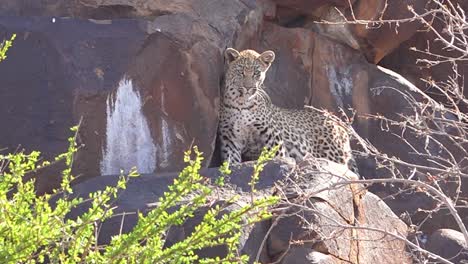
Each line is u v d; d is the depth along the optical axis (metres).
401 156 17.16
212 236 8.45
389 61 19.16
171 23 14.48
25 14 14.47
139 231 8.24
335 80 17.30
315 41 17.12
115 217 11.90
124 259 8.38
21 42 13.51
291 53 16.97
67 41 13.61
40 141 13.28
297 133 16.80
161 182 12.98
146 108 13.91
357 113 17.30
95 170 13.48
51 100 13.35
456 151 17.36
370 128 17.30
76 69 13.49
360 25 17.22
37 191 13.29
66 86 13.38
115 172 13.61
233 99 15.74
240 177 12.86
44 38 13.54
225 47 15.39
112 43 13.79
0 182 8.74
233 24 15.58
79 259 8.42
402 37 17.75
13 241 8.40
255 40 16.34
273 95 16.75
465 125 12.12
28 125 13.29
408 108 17.34
